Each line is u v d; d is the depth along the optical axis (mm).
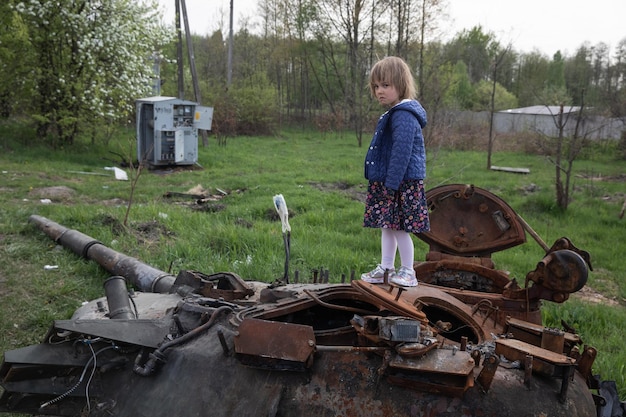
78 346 3145
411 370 2535
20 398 3096
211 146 24984
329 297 3148
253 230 8766
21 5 16625
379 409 2574
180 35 24156
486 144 27719
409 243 3506
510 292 3576
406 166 3344
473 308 3420
